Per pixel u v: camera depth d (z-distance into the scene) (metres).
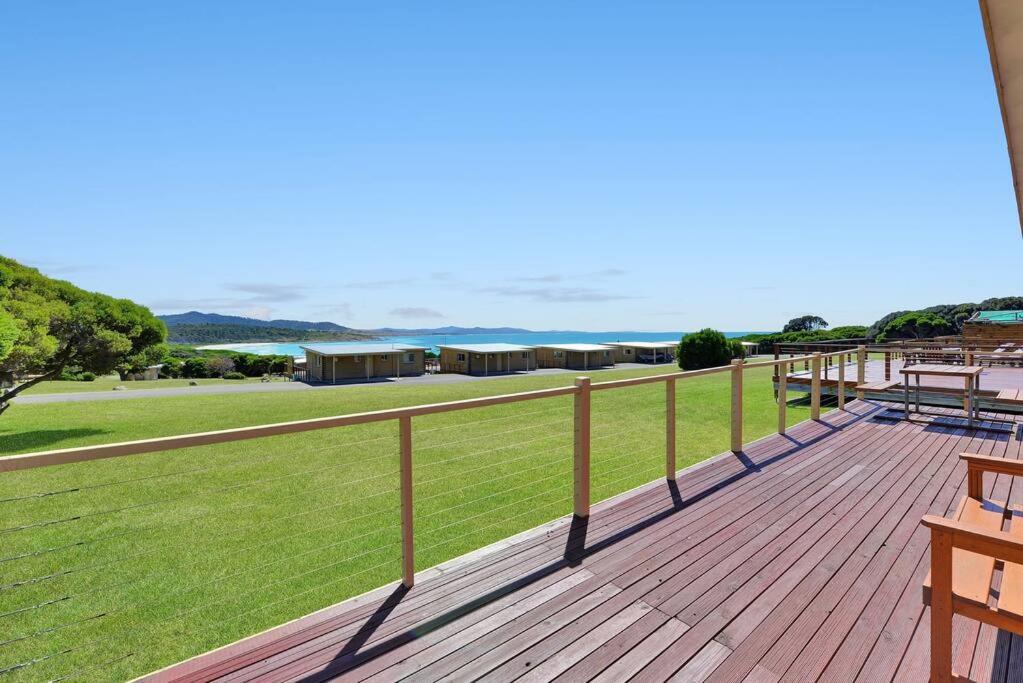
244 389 28.30
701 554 2.96
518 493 7.00
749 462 4.89
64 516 6.45
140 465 9.26
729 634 2.19
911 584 2.61
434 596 2.51
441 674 1.93
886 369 9.86
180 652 3.41
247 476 8.31
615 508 3.71
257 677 1.89
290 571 4.69
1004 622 1.47
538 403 16.73
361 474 8.30
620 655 2.05
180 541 5.47
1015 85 2.47
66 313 14.30
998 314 24.69
